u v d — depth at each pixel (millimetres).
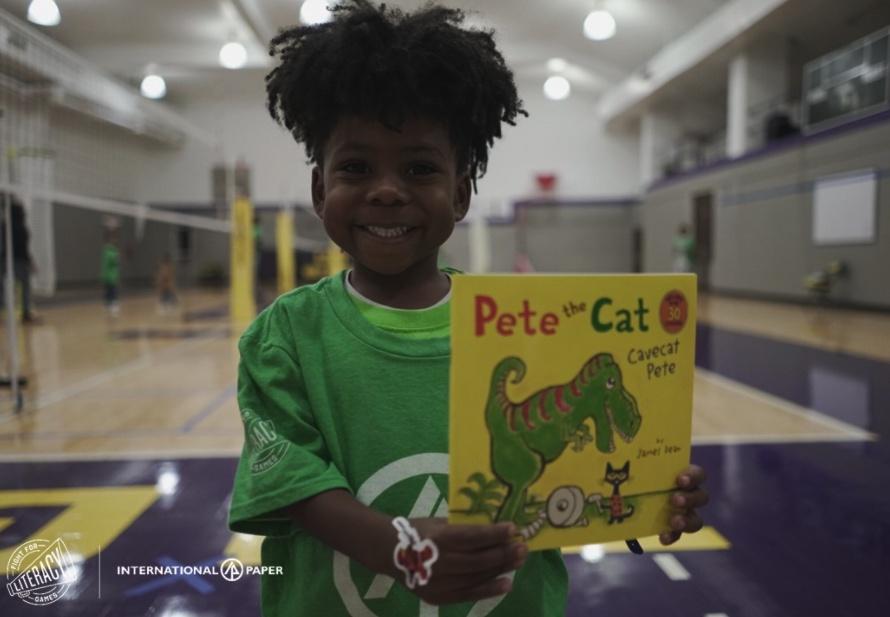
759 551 2049
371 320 815
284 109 874
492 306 615
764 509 2377
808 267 10242
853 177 9148
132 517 2279
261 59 14859
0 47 8992
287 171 18484
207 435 3365
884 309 8648
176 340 7211
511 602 789
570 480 644
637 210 18859
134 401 4172
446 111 780
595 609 1728
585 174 18922
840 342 6398
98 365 5570
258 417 760
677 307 693
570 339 643
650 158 16719
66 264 14609
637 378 672
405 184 762
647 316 677
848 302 9328
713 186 13320
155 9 12656
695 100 15820
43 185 9672
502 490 619
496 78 863
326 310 823
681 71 13398
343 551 658
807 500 2463
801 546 2084
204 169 18453
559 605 844
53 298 13422
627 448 667
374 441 757
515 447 623
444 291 865
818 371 5047
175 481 2650
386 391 771
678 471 691
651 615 1697
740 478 2699
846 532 2184
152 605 1723
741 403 4074
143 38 13953
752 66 11922
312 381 777
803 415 3764
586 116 18828
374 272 842
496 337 617
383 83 734
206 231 18750
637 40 14383
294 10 12609
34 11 8914
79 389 4559
